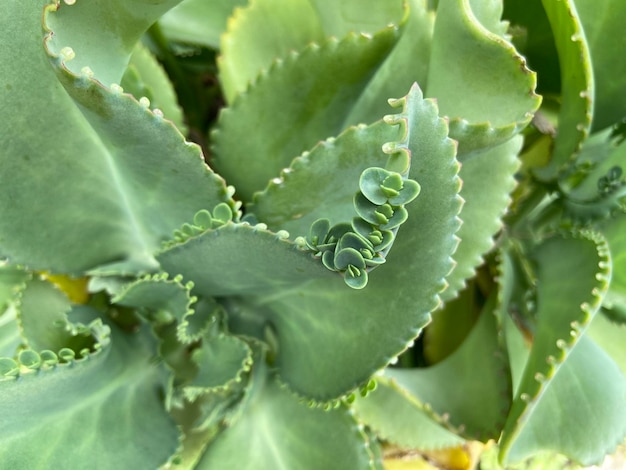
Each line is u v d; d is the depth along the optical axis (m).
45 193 0.16
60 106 0.14
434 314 0.21
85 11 0.12
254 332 0.18
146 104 0.12
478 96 0.15
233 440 0.18
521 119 0.15
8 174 0.15
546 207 0.20
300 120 0.17
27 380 0.13
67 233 0.17
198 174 0.14
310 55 0.16
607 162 0.18
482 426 0.18
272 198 0.15
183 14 0.20
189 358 0.18
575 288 0.17
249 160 0.18
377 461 0.19
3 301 0.18
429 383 0.19
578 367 0.17
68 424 0.15
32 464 0.14
